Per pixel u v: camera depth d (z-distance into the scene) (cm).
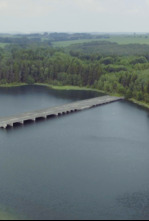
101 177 17825
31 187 16738
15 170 18462
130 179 17650
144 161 19900
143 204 15462
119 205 15375
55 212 14825
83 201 15625
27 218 14388
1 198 15738
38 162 19525
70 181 17362
